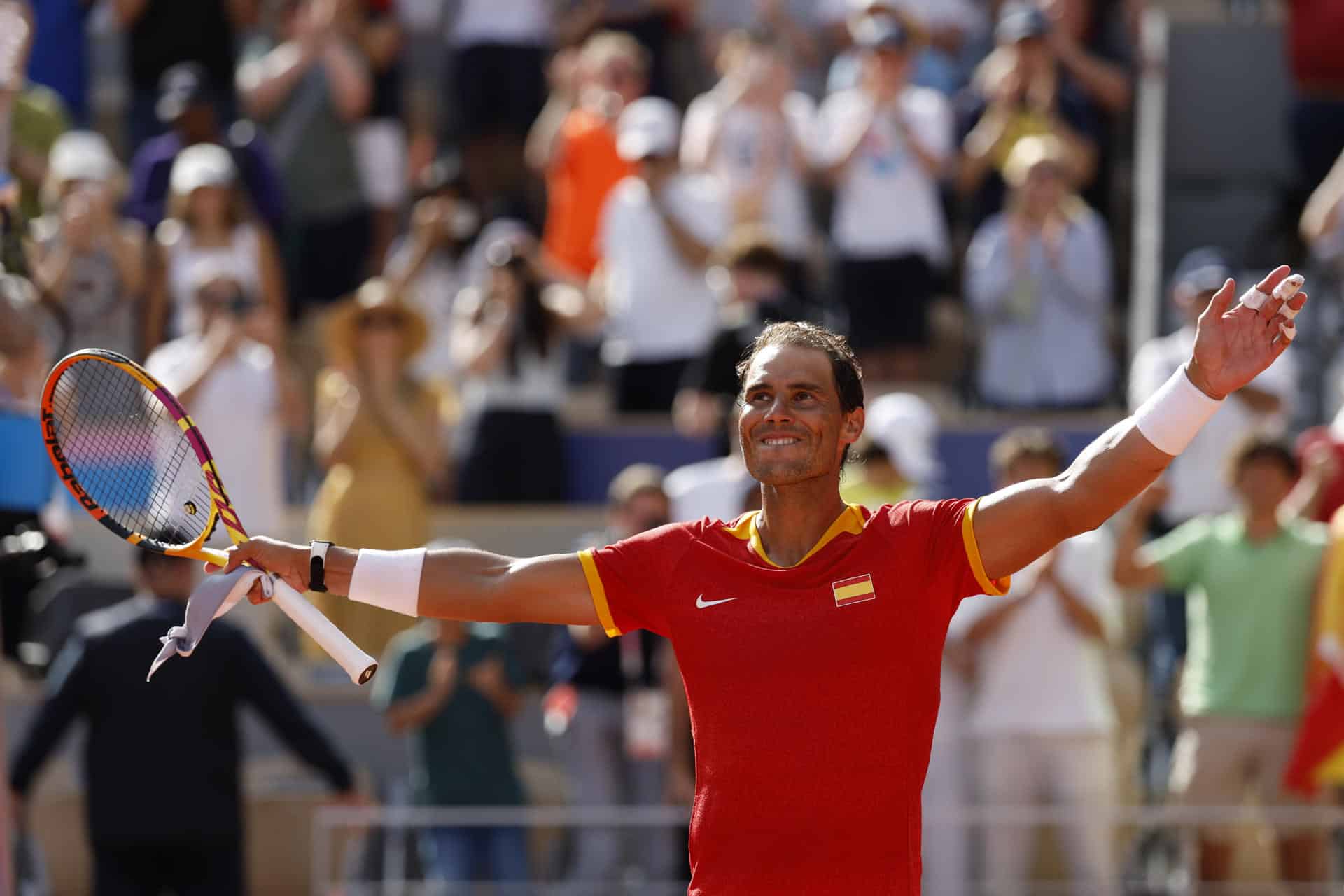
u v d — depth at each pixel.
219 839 24.09
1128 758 27.61
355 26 39.50
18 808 24.27
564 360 37.34
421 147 42.75
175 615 24.44
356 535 29.53
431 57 47.66
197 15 40.06
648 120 34.56
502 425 32.44
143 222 34.88
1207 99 42.91
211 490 11.02
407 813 23.81
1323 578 24.33
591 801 25.75
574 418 36.25
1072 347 34.62
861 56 37.34
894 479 27.41
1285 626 24.66
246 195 35.66
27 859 25.12
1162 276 41.22
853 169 36.12
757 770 10.52
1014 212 34.91
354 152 38.81
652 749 25.25
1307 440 27.38
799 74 43.56
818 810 10.47
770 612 10.66
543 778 28.41
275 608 30.30
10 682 29.48
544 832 23.75
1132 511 25.38
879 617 10.58
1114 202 42.25
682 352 34.25
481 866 23.62
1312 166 39.25
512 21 41.88
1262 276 39.22
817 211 42.28
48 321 29.42
